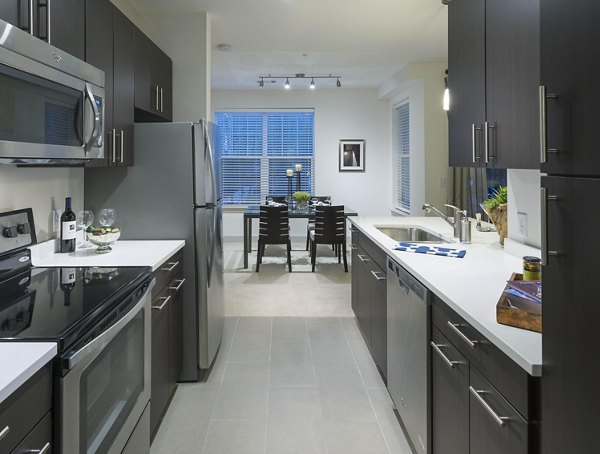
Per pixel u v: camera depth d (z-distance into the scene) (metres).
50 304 1.47
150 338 1.96
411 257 2.29
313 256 5.93
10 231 1.95
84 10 2.05
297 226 8.27
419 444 1.91
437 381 1.72
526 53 1.54
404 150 7.29
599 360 0.78
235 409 2.49
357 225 3.62
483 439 1.30
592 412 0.80
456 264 2.13
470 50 2.06
